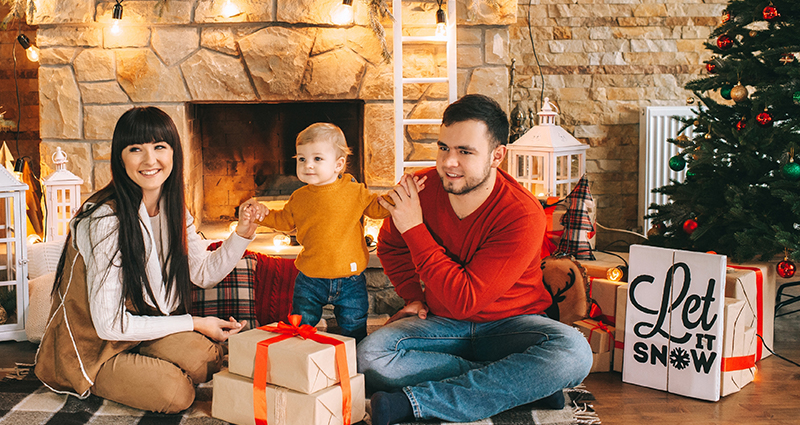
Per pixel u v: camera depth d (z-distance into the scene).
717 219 2.64
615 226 4.13
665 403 2.05
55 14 3.11
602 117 4.04
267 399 1.79
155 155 1.92
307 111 3.80
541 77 4.00
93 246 1.85
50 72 3.18
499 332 2.01
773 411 1.99
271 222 2.18
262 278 2.54
